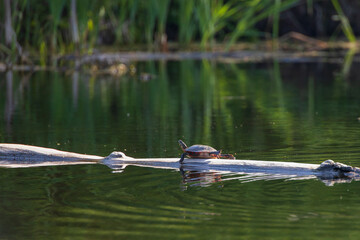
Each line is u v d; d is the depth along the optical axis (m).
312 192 17.39
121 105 38.25
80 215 15.59
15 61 63.09
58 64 64.69
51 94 43.88
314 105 37.22
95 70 61.66
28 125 30.89
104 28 77.00
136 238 13.88
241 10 80.50
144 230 14.36
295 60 69.12
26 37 62.88
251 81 51.38
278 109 35.84
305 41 83.94
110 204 16.48
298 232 13.97
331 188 17.83
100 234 14.19
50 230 14.55
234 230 14.20
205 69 62.25
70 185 18.70
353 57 71.62
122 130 29.23
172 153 23.55
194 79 53.34
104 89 46.81
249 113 34.50
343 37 89.94
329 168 19.84
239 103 38.62
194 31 83.75
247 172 20.36
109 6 71.44
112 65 62.50
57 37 68.94
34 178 19.77
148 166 21.50
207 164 21.20
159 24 74.94
